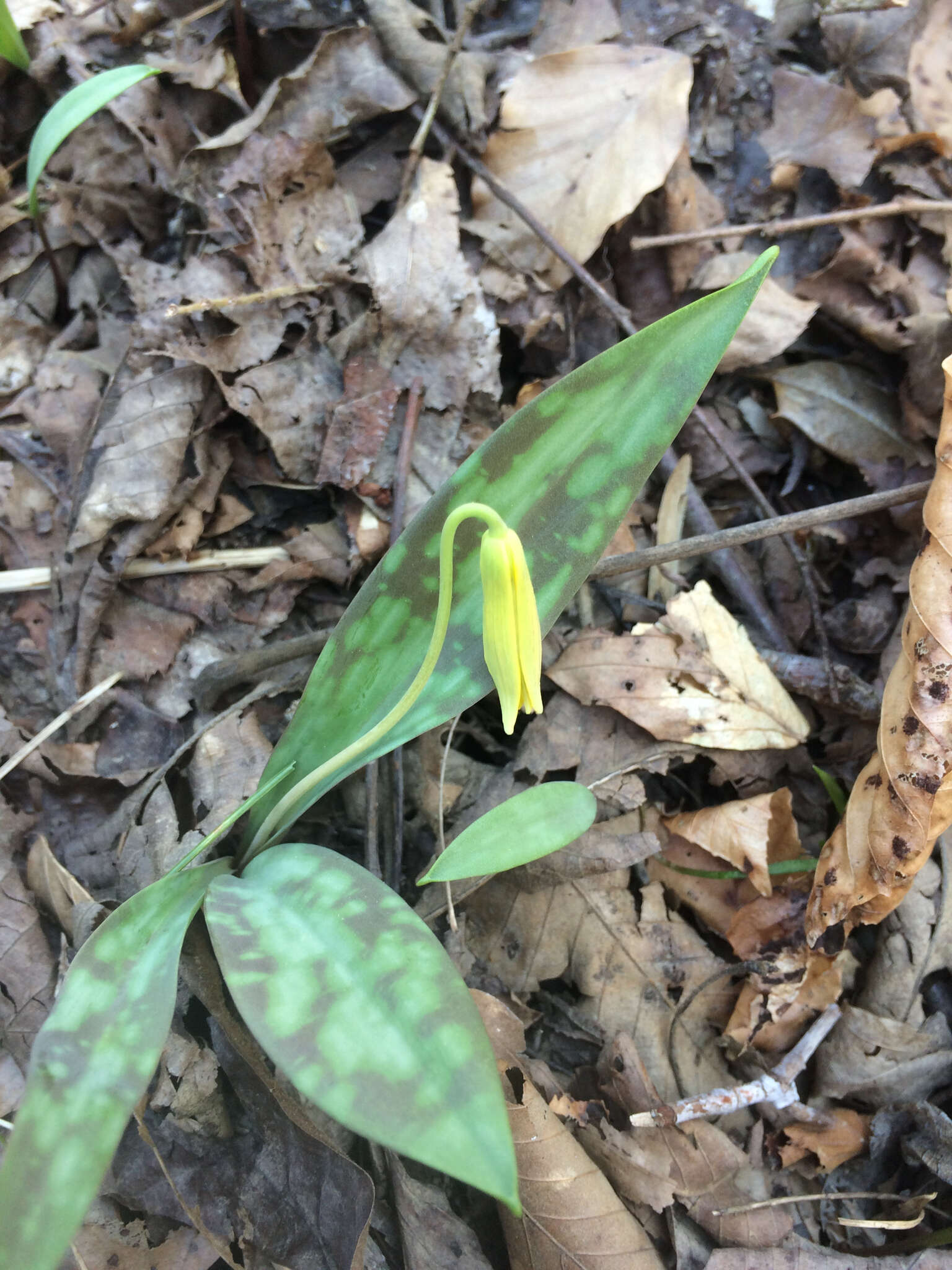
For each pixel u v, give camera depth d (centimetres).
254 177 16
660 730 14
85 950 10
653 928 14
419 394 15
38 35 17
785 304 17
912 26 19
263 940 10
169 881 11
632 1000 14
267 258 16
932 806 12
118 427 15
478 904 14
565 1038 14
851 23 19
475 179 17
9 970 12
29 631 15
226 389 15
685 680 15
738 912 14
